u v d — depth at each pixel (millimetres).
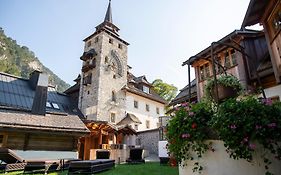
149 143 23719
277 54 7621
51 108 23250
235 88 5551
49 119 14703
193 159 4473
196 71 13211
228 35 11016
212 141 4230
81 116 25078
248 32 10805
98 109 24359
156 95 34625
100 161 9555
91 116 24625
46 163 9609
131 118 26062
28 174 9156
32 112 15938
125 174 8445
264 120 3768
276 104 4133
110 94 26469
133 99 29219
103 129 19281
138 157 14258
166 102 33906
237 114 3961
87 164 8586
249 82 9844
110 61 28234
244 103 4062
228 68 11086
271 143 3818
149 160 17172
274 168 3807
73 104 27047
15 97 19625
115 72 28281
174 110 5082
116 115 26203
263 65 9859
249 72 10047
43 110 16219
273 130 3768
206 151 4281
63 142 14391
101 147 18328
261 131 3686
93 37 30031
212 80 5797
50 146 13852
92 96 25672
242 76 10062
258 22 8867
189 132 4473
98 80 25734
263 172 3756
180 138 4648
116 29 32656
